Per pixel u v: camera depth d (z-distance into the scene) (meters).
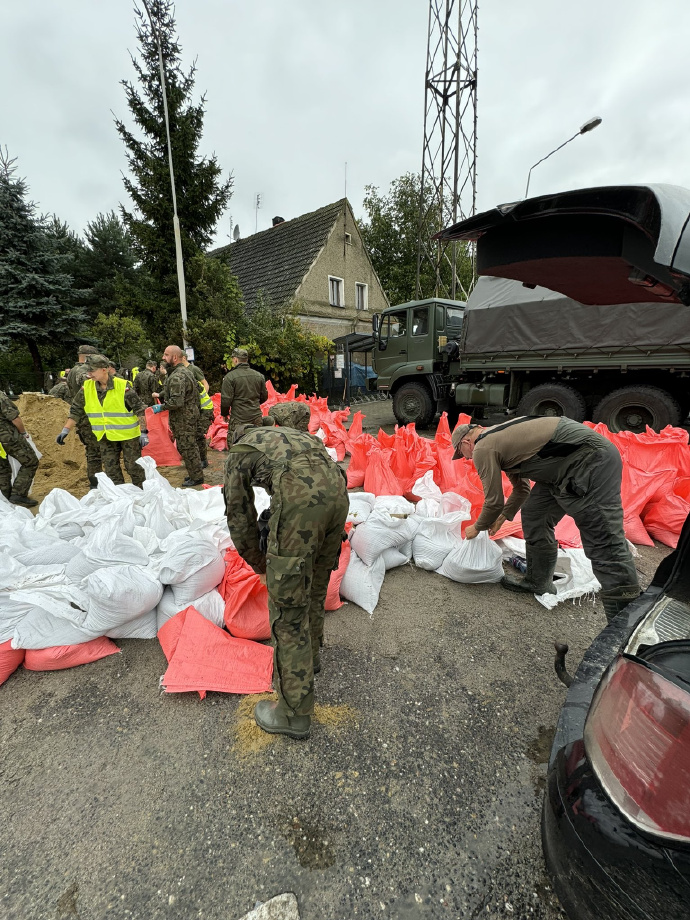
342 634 2.62
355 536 3.06
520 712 2.05
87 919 1.31
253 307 16.06
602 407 7.32
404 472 4.80
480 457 2.53
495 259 1.93
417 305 9.36
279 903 1.34
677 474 4.20
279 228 20.86
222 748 1.86
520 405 8.04
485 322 7.97
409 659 2.41
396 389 10.13
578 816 1.05
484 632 2.64
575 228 1.68
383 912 1.33
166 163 13.69
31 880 1.41
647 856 0.93
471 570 3.08
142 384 9.34
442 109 16.91
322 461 1.83
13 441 4.66
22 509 3.33
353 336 15.01
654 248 1.45
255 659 2.27
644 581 3.19
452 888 1.39
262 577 2.12
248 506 1.83
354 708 2.08
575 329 7.24
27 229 15.61
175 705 2.08
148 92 13.72
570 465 2.34
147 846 1.50
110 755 1.84
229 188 14.77
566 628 2.68
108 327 15.97
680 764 0.95
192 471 5.67
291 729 1.89
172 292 14.75
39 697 2.14
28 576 2.45
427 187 21.50
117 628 2.40
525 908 1.34
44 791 1.70
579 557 3.21
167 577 2.46
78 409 4.70
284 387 14.70
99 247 26.39
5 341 14.90
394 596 3.02
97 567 2.48
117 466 4.67
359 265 19.73
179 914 1.32
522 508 2.85
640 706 1.05
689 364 6.54
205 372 13.27
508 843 1.51
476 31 16.16
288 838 1.53
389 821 1.58
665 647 1.43
